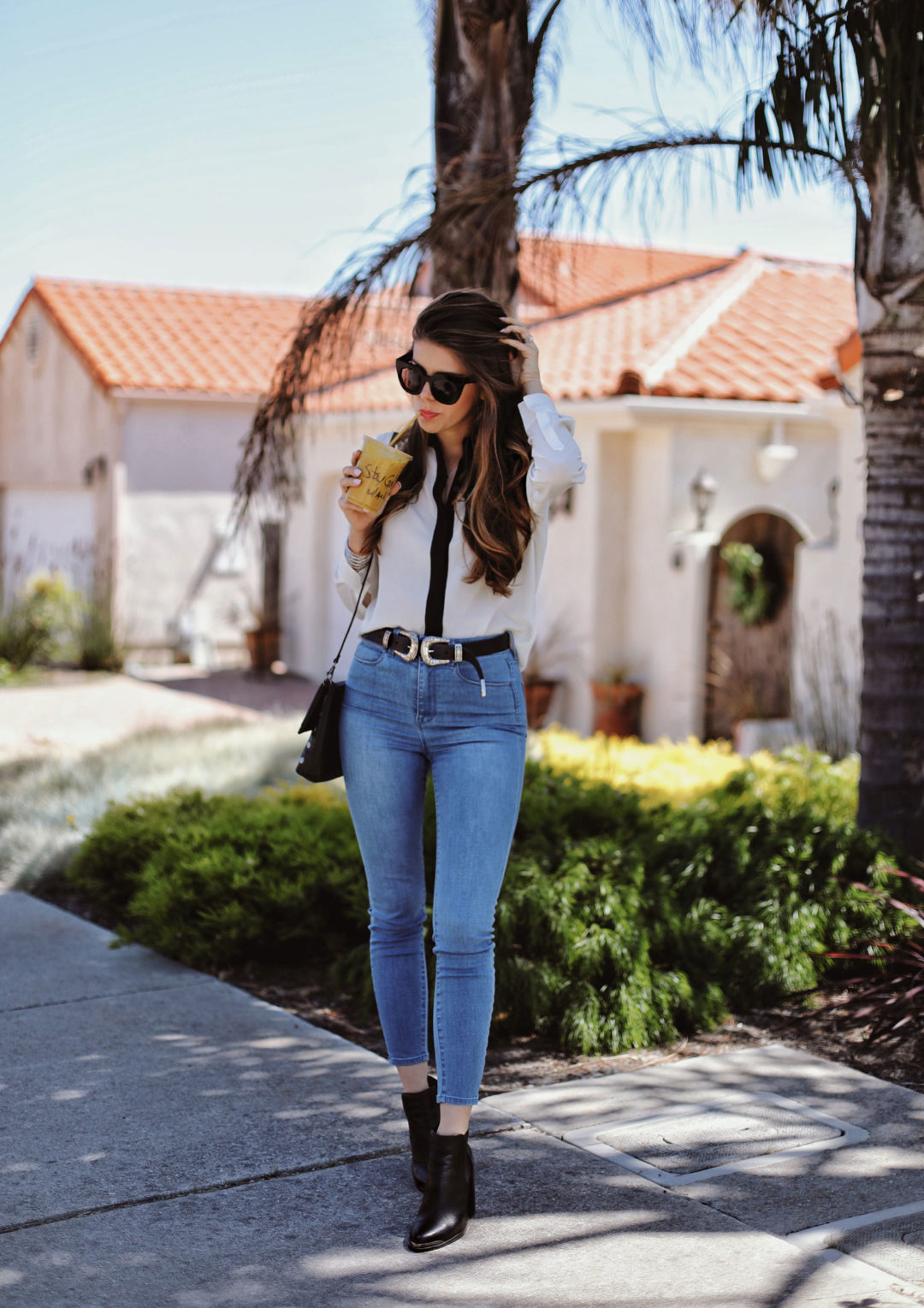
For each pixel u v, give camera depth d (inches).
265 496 264.7
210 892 197.3
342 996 184.9
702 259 729.6
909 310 197.3
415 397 118.3
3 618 665.6
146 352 726.5
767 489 447.8
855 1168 129.3
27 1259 108.6
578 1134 136.9
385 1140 133.6
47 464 770.8
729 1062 161.2
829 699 375.9
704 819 210.4
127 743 373.4
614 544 450.6
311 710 122.6
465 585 115.6
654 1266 109.6
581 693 456.1
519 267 240.2
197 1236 113.3
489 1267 109.1
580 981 170.7
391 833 119.3
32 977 187.6
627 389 422.0
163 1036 163.9
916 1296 105.3
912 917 181.3
